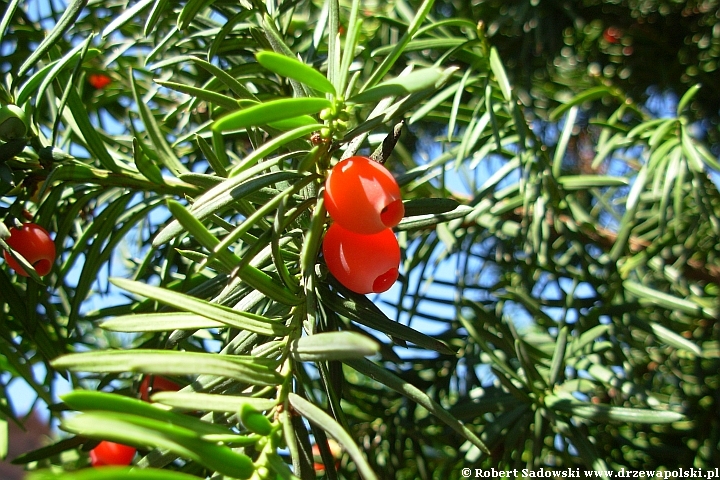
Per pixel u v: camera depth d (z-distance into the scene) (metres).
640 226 0.24
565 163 0.30
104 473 0.06
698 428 0.21
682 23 0.29
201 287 0.12
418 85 0.08
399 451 0.18
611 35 0.30
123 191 0.17
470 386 0.18
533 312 0.20
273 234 0.10
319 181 0.11
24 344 0.17
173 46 0.17
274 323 0.10
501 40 0.29
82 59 0.13
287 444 0.09
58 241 0.15
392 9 0.26
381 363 0.19
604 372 0.18
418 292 0.19
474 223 0.22
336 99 0.10
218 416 0.10
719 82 0.29
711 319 0.22
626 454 0.21
